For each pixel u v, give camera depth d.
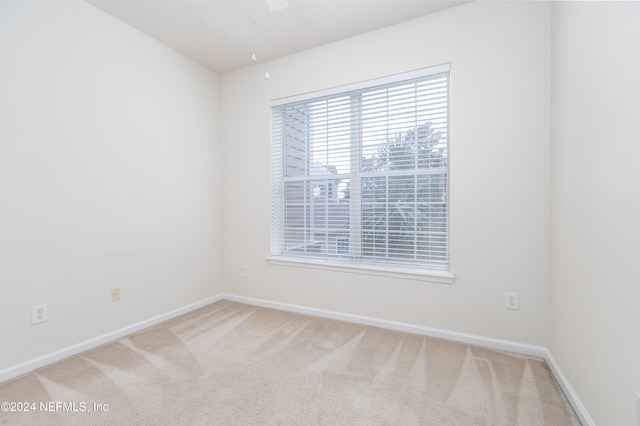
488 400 1.52
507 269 2.03
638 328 0.94
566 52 1.59
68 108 1.98
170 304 2.70
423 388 1.62
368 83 2.46
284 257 2.94
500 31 2.01
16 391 1.60
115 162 2.26
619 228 1.06
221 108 3.22
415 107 2.33
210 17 2.25
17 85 1.74
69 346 1.99
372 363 1.89
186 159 2.85
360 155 2.57
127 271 2.35
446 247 2.26
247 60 2.92
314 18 2.27
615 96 1.09
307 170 2.82
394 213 2.44
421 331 2.29
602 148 1.19
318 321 2.61
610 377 1.11
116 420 1.38
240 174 3.13
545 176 1.92
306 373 1.78
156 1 2.06
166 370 1.82
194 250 2.94
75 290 2.03
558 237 1.72
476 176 2.10
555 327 1.76
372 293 2.49
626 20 1.02
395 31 2.35
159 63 2.59
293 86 2.80
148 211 2.51
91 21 2.10
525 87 1.95
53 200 1.91
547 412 1.43
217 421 1.38
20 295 1.76
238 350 2.08
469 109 2.11
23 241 1.77
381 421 1.38
